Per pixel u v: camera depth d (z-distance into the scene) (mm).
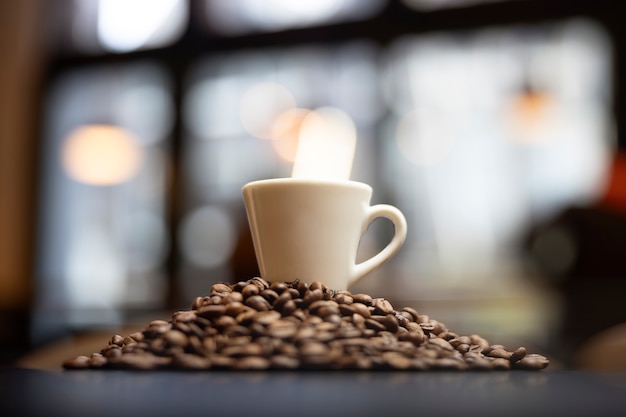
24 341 1880
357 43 4340
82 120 4980
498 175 3994
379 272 3541
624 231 2533
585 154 3865
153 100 4801
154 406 354
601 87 3881
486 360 539
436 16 4164
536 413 354
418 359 499
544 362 552
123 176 4820
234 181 4543
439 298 2795
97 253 4848
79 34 4980
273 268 643
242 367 469
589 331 2408
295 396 376
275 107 4488
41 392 394
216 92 4660
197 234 4582
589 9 3904
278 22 4527
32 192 4996
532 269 2865
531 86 3969
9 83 5020
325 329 503
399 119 4199
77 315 2518
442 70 4152
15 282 4891
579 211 2586
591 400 391
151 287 3959
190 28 4695
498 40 4066
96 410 348
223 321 520
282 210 637
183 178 4645
